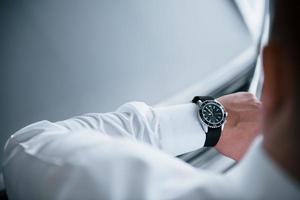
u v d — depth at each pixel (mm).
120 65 1430
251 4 1541
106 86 1405
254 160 369
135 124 830
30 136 659
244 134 910
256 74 1458
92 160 484
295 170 334
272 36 345
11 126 1271
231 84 1531
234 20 1602
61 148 549
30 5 1291
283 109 342
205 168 1199
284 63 332
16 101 1280
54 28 1321
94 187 447
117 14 1422
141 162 464
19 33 1276
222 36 1603
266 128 361
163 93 1492
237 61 1515
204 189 402
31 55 1293
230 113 931
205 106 908
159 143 858
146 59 1477
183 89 1521
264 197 348
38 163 546
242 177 386
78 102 1364
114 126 793
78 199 449
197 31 1579
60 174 494
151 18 1489
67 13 1339
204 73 1556
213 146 926
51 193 487
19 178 574
